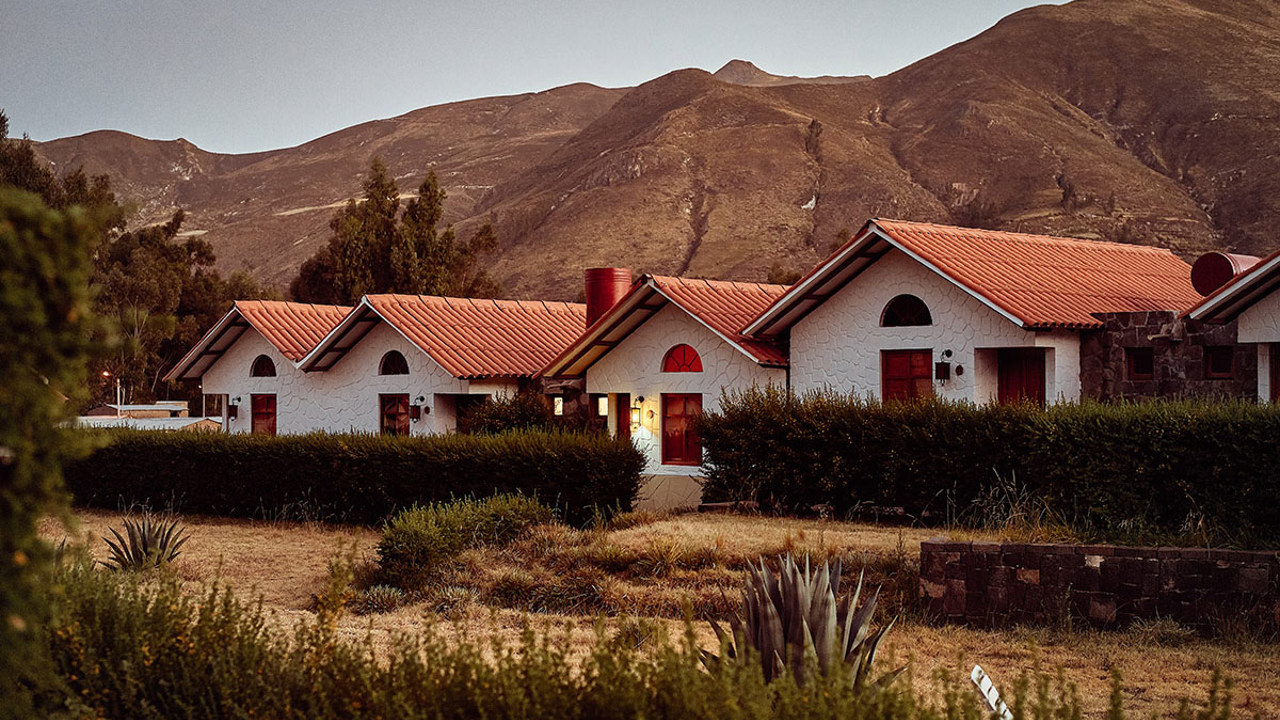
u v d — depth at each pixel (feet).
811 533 57.21
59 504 13.97
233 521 86.43
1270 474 48.39
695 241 623.36
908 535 56.29
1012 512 55.06
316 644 23.04
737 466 71.46
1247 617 41.60
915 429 63.77
